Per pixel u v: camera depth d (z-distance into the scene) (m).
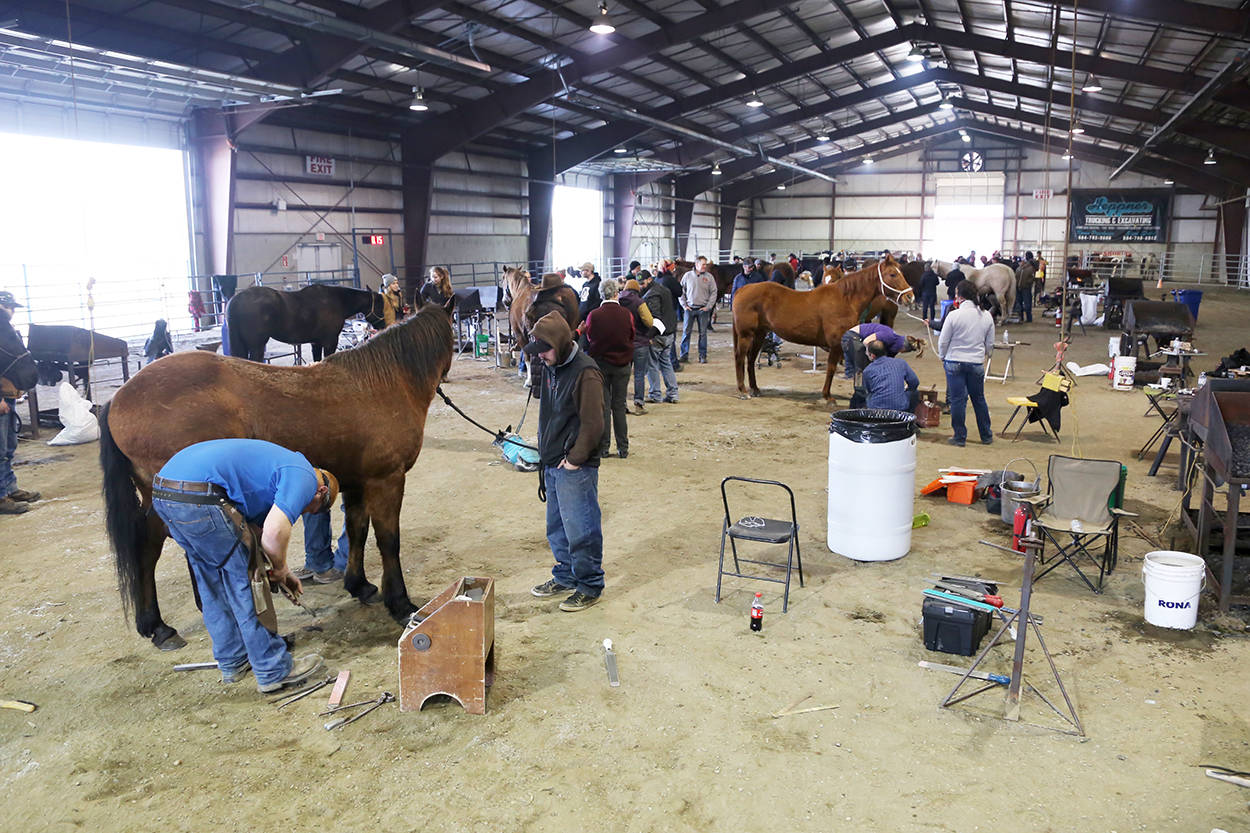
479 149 27.27
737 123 32.59
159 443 3.70
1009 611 4.06
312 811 2.96
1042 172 42.47
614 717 3.54
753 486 7.04
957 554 5.45
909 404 7.12
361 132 22.64
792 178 42.56
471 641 3.51
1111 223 41.31
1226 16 12.88
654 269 18.00
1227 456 4.38
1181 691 3.71
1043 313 23.38
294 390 3.99
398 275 24.67
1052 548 5.49
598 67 20.00
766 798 3.00
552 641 4.24
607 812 2.94
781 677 3.88
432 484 7.15
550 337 4.25
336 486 3.81
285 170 20.77
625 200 35.25
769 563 5.02
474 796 3.03
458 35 17.89
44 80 14.97
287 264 21.11
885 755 3.26
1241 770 3.13
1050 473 5.14
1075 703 3.63
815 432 9.04
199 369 3.83
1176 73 18.02
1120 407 10.16
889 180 45.25
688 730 3.45
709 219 43.31
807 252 47.50
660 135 30.94
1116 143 33.53
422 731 3.46
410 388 4.33
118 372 13.66
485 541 5.74
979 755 3.26
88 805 3.01
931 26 21.53
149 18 14.34
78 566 5.33
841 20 21.58
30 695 3.76
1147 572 4.38
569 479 4.43
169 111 18.02
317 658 3.92
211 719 3.56
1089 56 18.83
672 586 4.96
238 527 3.48
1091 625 4.39
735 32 21.06
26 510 6.47
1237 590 4.73
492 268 28.58
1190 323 11.91
